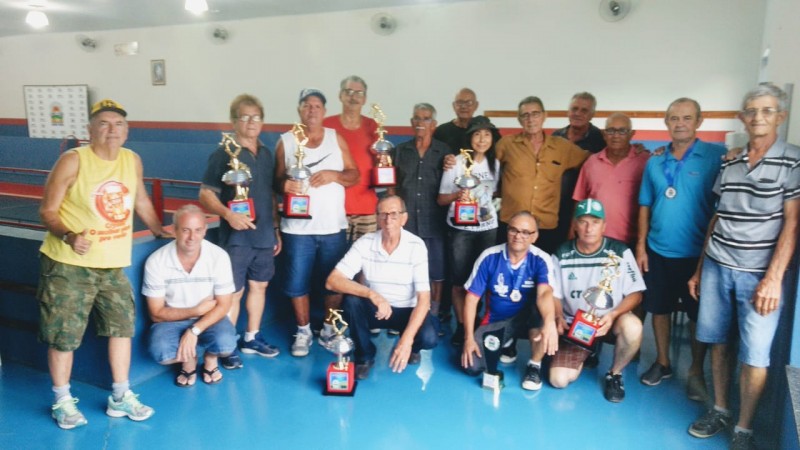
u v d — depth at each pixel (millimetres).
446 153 3320
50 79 9867
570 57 6184
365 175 3457
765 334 2197
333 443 2361
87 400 2674
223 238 2967
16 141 7297
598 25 5984
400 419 2557
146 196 2654
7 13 7777
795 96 2430
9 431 2412
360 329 2885
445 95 6949
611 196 2971
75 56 9516
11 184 7371
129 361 2553
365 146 3449
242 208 2812
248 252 2973
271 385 2867
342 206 3213
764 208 2113
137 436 2395
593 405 2693
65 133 9898
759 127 2037
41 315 2338
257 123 2859
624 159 2963
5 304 2971
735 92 5516
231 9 7285
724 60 5504
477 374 2969
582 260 2842
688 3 5555
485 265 2936
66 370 2438
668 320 2871
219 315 2695
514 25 6414
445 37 6812
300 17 7625
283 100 7992
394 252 2855
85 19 8141
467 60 6742
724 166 2270
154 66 8867
